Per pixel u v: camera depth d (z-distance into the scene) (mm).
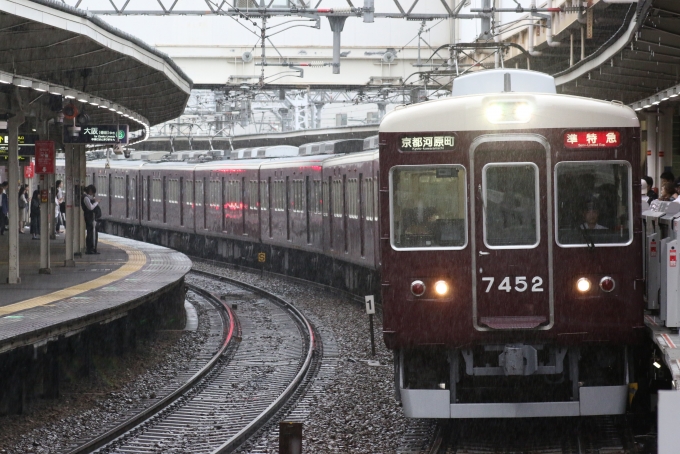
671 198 46281
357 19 129000
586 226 35906
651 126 95688
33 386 46000
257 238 113938
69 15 48188
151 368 57188
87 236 91750
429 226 36344
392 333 36344
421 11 128500
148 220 148750
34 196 113875
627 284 35938
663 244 36469
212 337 69312
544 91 41094
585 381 36656
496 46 76125
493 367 36594
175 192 139000
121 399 48094
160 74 72500
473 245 36000
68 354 50812
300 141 171750
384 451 36594
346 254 84562
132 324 60656
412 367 37156
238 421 43125
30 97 66812
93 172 168500
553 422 39500
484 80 41312
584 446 35812
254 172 114188
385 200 36500
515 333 35812
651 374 39281
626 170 36031
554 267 35844
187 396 48969
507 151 35906
